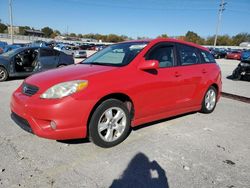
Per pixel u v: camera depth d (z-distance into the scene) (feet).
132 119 13.10
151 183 9.50
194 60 17.06
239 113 19.56
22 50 31.58
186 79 15.56
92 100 11.09
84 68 13.15
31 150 11.66
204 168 10.68
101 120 11.74
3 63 29.96
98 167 10.42
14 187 8.94
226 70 61.82
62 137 10.85
